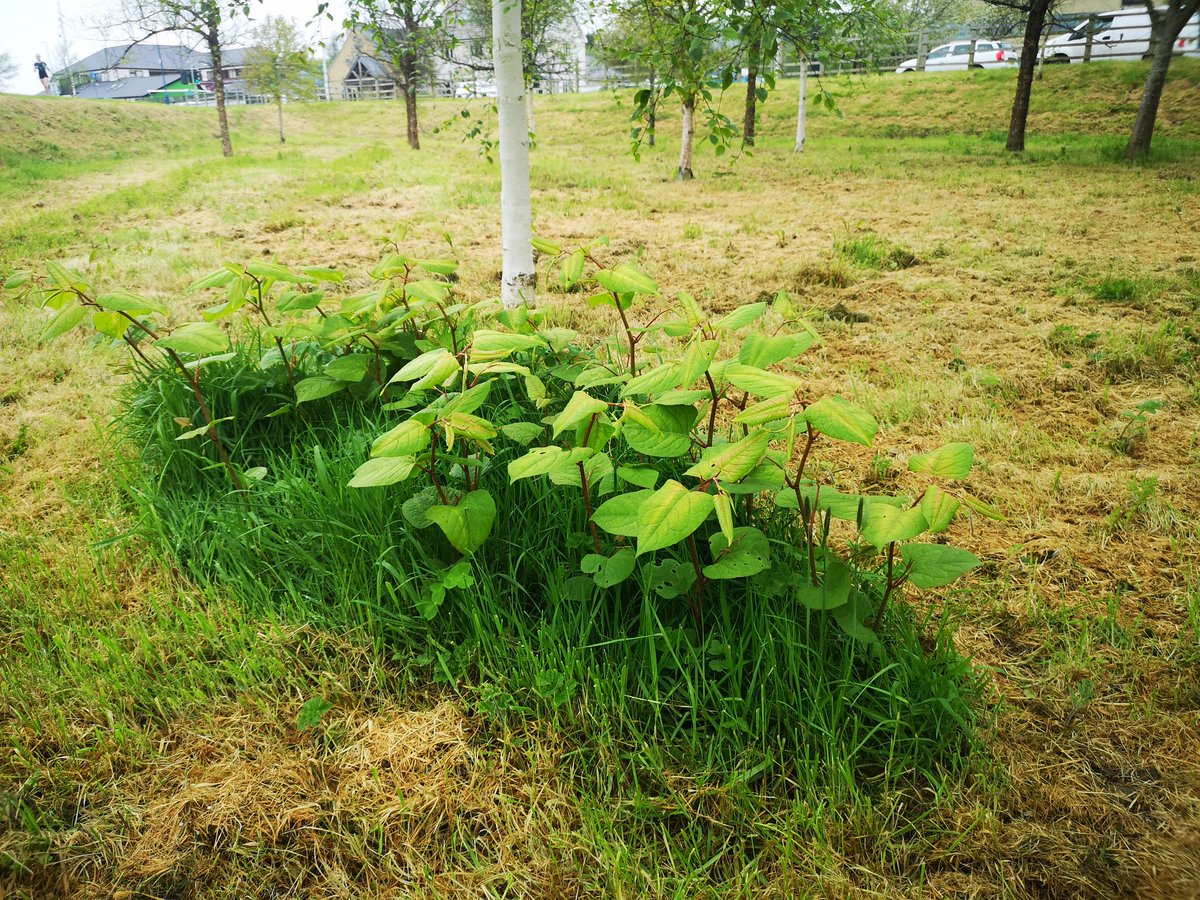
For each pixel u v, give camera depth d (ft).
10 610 8.36
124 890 5.47
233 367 11.34
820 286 20.77
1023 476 10.87
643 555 7.60
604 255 25.04
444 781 6.18
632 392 5.84
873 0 33.06
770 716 6.45
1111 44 75.51
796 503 6.53
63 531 10.09
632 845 5.63
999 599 8.43
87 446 12.46
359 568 8.12
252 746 6.64
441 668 7.34
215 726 6.86
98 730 6.63
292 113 111.34
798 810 5.68
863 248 23.93
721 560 6.40
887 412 13.02
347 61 167.63
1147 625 7.85
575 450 6.12
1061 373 14.20
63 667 7.45
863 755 6.30
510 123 14.08
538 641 7.35
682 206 35.78
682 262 23.75
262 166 54.54
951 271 21.79
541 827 5.82
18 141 68.54
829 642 6.84
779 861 5.41
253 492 9.57
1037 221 27.84
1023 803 5.95
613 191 40.16
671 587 6.91
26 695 7.21
